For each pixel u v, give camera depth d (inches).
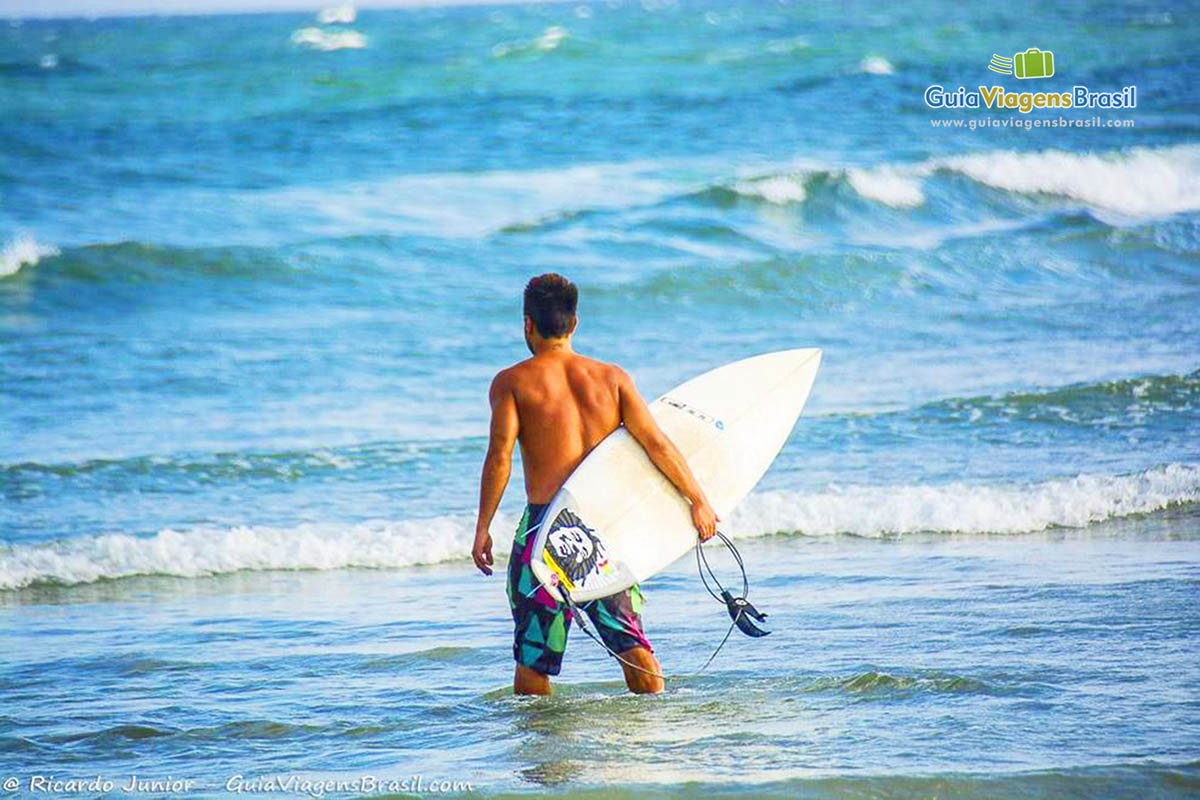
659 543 680.4
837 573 1025.5
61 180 3681.1
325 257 2628.0
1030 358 1850.4
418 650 850.1
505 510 1266.0
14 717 712.4
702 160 3828.7
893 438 1462.8
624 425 686.5
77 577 1111.6
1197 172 3412.9
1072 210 3223.4
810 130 4323.3
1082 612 860.6
